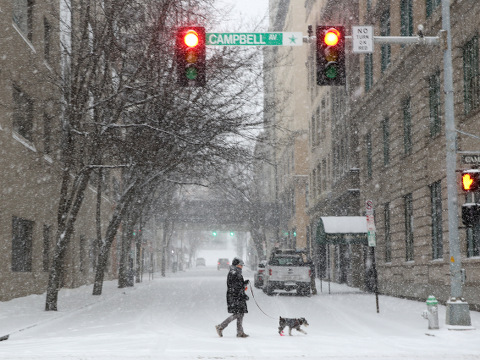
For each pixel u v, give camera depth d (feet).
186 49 125.18
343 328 157.99
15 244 266.77
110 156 277.85
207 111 241.55
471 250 204.64
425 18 244.42
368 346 120.37
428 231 245.65
